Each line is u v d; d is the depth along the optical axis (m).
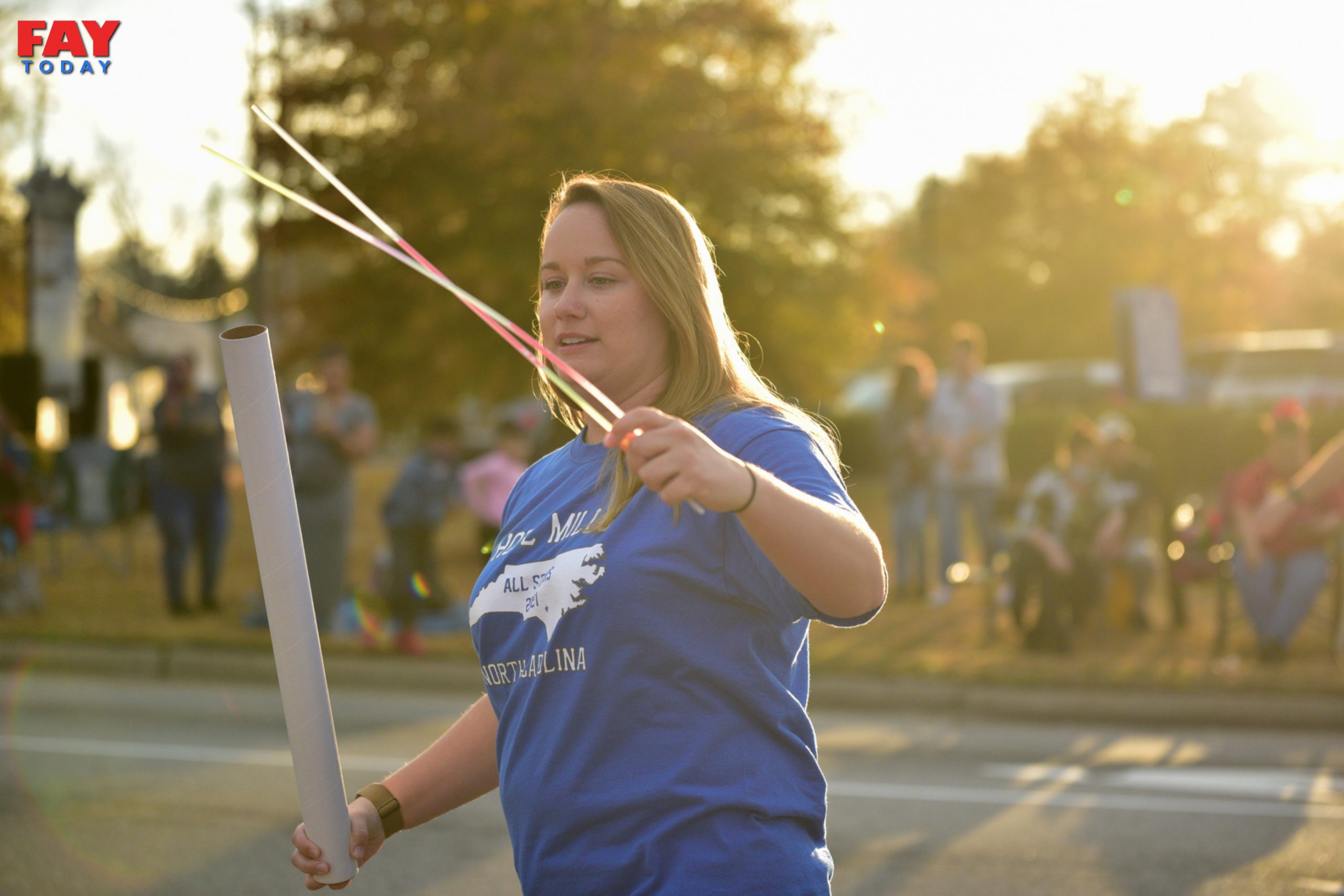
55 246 21.33
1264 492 10.75
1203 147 34.94
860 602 1.93
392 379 20.16
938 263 42.00
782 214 19.73
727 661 2.10
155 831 6.67
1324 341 23.30
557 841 2.15
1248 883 5.84
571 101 17.11
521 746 2.23
